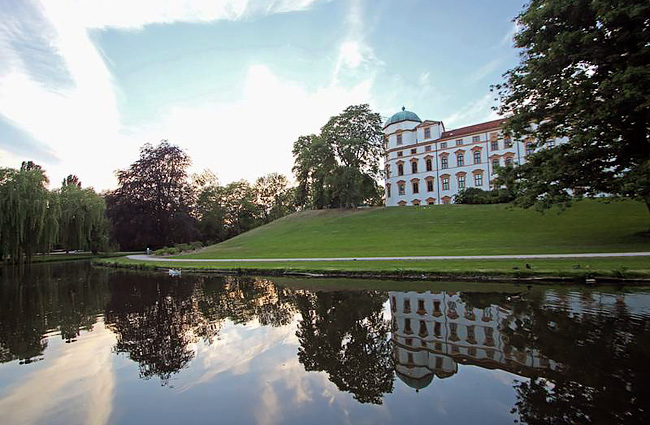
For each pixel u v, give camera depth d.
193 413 5.08
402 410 4.94
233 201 85.12
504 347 7.14
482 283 13.95
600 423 4.42
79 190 51.16
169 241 55.62
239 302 13.14
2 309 13.38
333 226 46.28
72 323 10.91
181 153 55.44
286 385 5.96
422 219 42.00
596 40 18.06
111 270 29.11
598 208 34.75
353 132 57.78
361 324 9.41
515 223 33.31
